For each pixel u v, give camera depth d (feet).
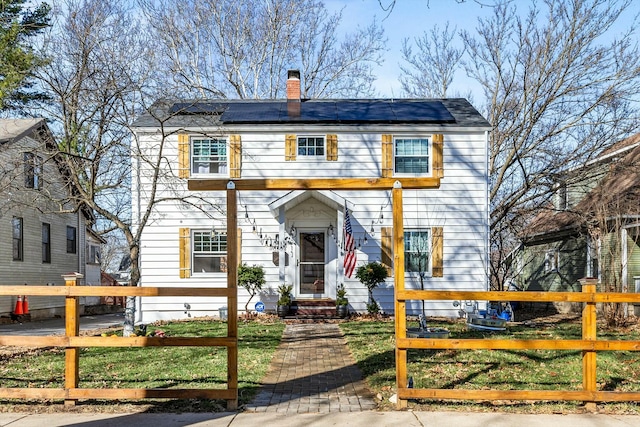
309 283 53.57
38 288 21.07
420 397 20.94
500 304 54.49
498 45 73.87
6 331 51.67
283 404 21.97
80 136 41.39
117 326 52.49
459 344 20.80
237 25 95.04
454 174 52.75
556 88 66.95
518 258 84.89
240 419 19.94
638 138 63.26
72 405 21.36
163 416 20.33
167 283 51.55
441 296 21.12
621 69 64.28
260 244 52.24
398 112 56.08
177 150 51.78
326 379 26.40
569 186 68.59
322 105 59.77
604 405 21.44
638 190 54.90
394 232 21.70
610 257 51.85
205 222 51.90
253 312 51.80
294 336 39.60
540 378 25.66
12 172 44.78
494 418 19.95
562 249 70.38
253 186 22.04
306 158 52.70
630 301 20.88
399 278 21.44
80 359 30.01
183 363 28.86
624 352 32.32
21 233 67.41
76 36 39.78
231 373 21.04
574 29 65.46
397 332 21.34
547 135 67.26
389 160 52.60
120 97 39.17
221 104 59.00
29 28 42.29
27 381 25.29
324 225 53.72
